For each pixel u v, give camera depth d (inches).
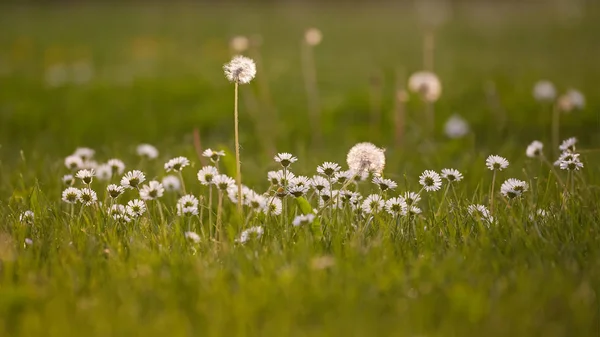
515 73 824.9
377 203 232.4
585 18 1403.8
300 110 584.7
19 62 1003.3
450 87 673.0
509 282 174.7
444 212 239.6
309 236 207.6
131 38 1269.7
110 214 231.5
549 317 156.3
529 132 491.2
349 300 161.8
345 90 714.8
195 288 171.9
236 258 192.7
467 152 397.4
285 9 1881.2
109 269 186.7
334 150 454.0
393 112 535.5
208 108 589.3
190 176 330.3
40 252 202.7
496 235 212.4
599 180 284.7
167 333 148.3
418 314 155.3
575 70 859.4
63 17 1651.1
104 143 489.1
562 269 181.0
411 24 1492.4
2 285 179.2
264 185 338.6
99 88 732.0
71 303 165.2
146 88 721.6
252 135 502.3
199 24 1507.1
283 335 147.5
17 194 277.7
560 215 225.6
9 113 584.7
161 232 219.9
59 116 579.5
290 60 979.3
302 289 167.9
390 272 178.9
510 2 1803.6
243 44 434.0
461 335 148.6
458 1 1878.7
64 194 236.5
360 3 2001.7
